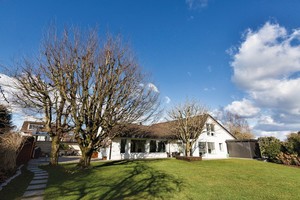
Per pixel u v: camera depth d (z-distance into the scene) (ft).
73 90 42.29
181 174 38.96
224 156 105.09
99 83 43.93
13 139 39.22
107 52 45.01
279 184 31.81
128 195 22.98
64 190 24.64
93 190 24.88
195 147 95.96
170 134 90.68
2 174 32.63
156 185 28.63
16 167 45.60
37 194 22.59
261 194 25.23
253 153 93.20
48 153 98.07
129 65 47.34
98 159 75.51
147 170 42.93
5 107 42.55
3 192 23.13
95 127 43.60
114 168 45.47
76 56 42.91
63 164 52.26
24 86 44.19
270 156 73.46
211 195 24.04
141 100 49.57
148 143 84.99
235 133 161.17
